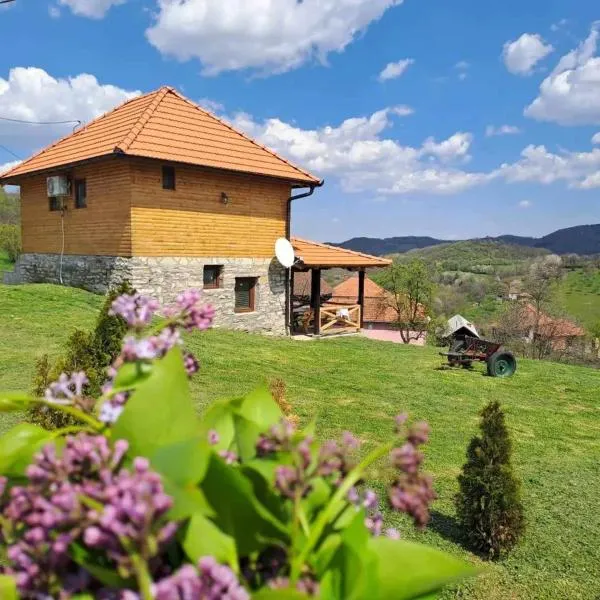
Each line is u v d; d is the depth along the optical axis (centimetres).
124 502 65
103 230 1402
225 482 80
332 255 1731
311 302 1791
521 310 3102
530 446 814
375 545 88
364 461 93
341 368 1221
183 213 1400
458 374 1305
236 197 1505
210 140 1511
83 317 1233
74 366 392
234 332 1488
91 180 1420
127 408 87
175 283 1398
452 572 84
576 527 548
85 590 77
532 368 1502
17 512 76
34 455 83
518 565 473
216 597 68
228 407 110
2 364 861
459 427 854
